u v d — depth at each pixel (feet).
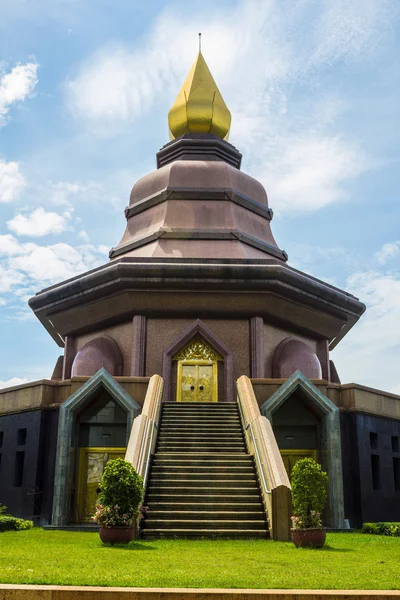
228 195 106.01
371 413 77.30
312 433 73.61
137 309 91.66
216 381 88.89
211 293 90.74
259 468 56.34
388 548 45.16
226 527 50.29
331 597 23.77
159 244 98.99
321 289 95.66
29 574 27.50
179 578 27.14
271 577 28.30
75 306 97.25
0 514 66.95
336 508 67.62
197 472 58.23
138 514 47.26
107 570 29.48
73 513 67.97
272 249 106.01
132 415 68.59
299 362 91.61
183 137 118.93
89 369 90.22
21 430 75.92
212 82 124.57
